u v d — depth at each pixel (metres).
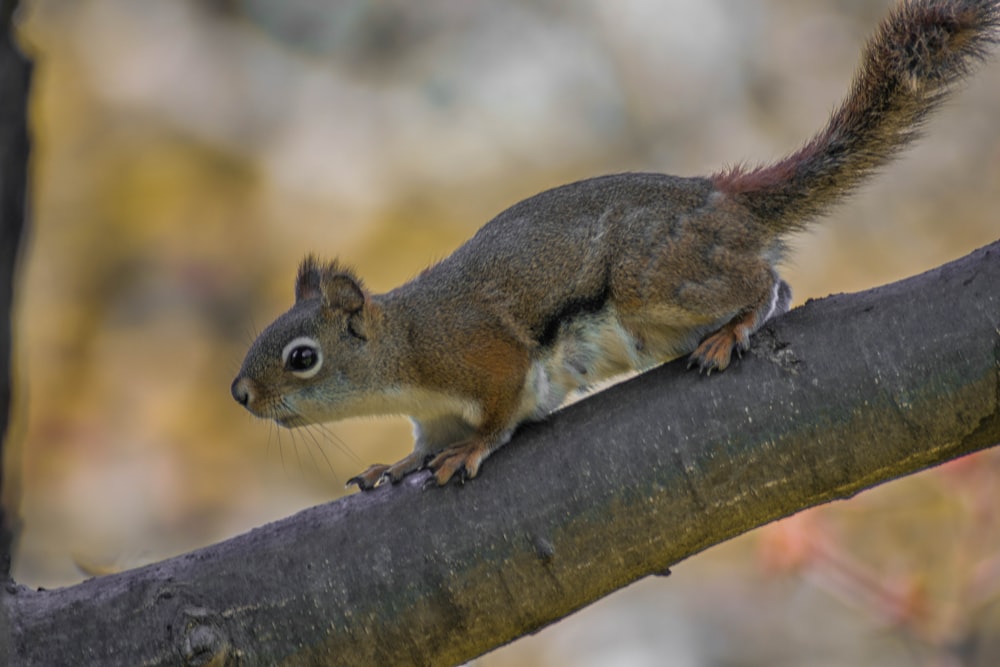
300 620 6.84
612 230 8.59
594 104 21.44
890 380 7.05
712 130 20.97
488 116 21.28
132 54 21.53
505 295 8.75
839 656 15.67
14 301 6.20
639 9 21.78
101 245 19.80
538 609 7.08
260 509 17.62
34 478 17.62
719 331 7.62
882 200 19.12
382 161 20.73
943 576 13.92
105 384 18.70
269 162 20.75
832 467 7.10
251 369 9.16
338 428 17.72
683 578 16.62
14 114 6.15
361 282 9.41
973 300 7.11
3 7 6.05
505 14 22.22
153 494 17.64
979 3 8.38
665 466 7.09
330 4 22.28
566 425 7.32
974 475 12.80
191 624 6.73
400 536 7.04
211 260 19.78
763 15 21.50
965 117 19.36
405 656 6.96
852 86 8.79
